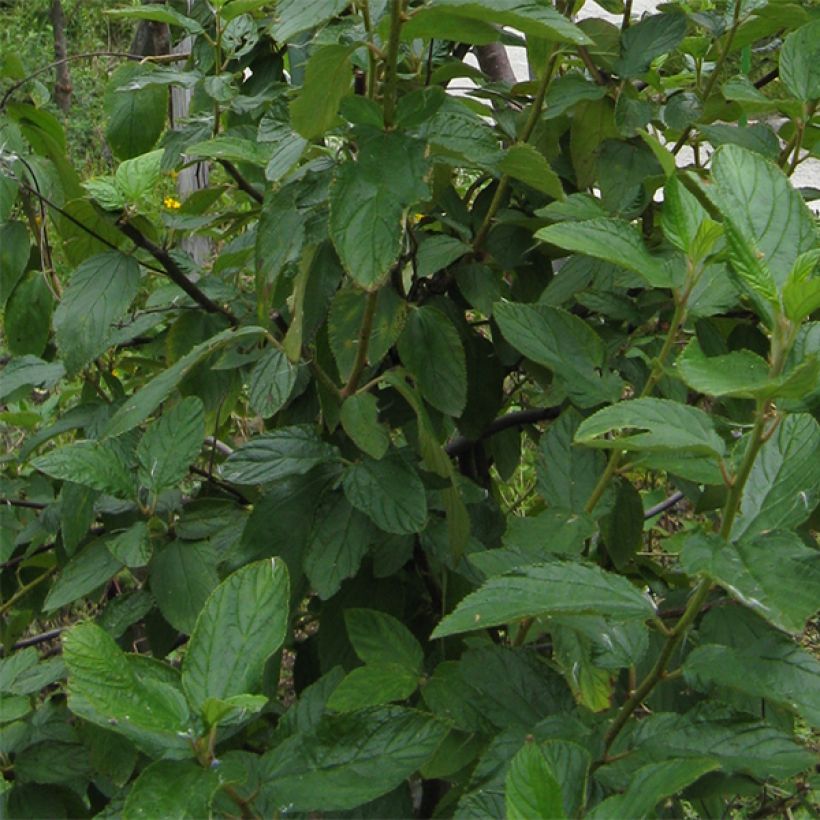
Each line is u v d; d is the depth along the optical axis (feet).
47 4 27.35
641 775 4.08
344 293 6.66
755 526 4.41
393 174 5.27
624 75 7.56
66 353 6.97
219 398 7.80
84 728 6.15
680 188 5.17
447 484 6.68
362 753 4.31
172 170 8.16
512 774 3.73
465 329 7.72
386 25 5.68
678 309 5.41
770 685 4.51
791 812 7.99
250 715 4.19
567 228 5.12
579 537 5.73
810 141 7.73
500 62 9.73
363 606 6.63
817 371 3.66
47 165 8.16
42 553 8.50
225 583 4.27
